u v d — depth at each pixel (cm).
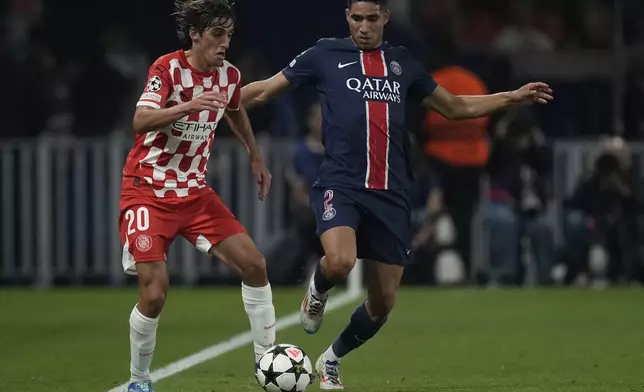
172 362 3088
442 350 3281
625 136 5497
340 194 2523
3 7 5831
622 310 4181
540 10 6125
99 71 5391
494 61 5178
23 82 5306
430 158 4881
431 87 2639
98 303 4416
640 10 5900
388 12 2638
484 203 4872
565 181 4928
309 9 5809
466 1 6116
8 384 2736
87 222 4916
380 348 3322
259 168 2677
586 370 2909
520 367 2969
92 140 4881
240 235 2475
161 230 2408
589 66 5656
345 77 2577
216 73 2452
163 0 5803
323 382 2644
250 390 2633
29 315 4094
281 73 2633
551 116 5644
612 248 4881
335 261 2453
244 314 4106
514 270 4891
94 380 2789
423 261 4947
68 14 5784
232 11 2409
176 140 2411
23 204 4900
